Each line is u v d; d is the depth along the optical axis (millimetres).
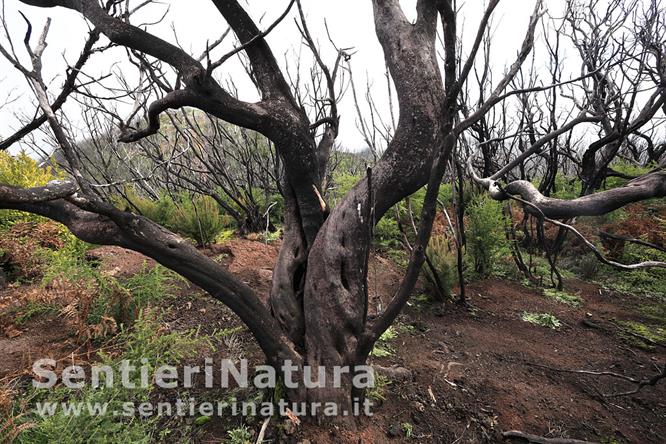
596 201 1587
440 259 3105
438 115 1679
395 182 1697
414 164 1678
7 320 2340
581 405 2010
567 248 4547
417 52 1701
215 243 4113
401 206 4520
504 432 1774
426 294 3250
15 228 3430
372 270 3611
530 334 2768
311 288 1743
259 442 1540
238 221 4824
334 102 2166
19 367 1946
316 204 1860
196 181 5191
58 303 2375
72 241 3371
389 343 2459
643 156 6832
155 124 1673
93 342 2176
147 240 1352
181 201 4605
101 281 2311
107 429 1390
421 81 1672
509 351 2496
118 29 1482
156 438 1576
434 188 1325
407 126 1688
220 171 4695
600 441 1771
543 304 3293
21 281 3029
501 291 3523
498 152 5301
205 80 1377
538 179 5664
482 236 3662
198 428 1634
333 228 1709
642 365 2434
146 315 2010
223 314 2605
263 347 1656
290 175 1766
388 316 1576
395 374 2057
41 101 1220
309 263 1785
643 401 2080
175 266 1426
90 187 1281
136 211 4227
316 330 1711
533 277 3830
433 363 2260
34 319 2443
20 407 1546
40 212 1337
